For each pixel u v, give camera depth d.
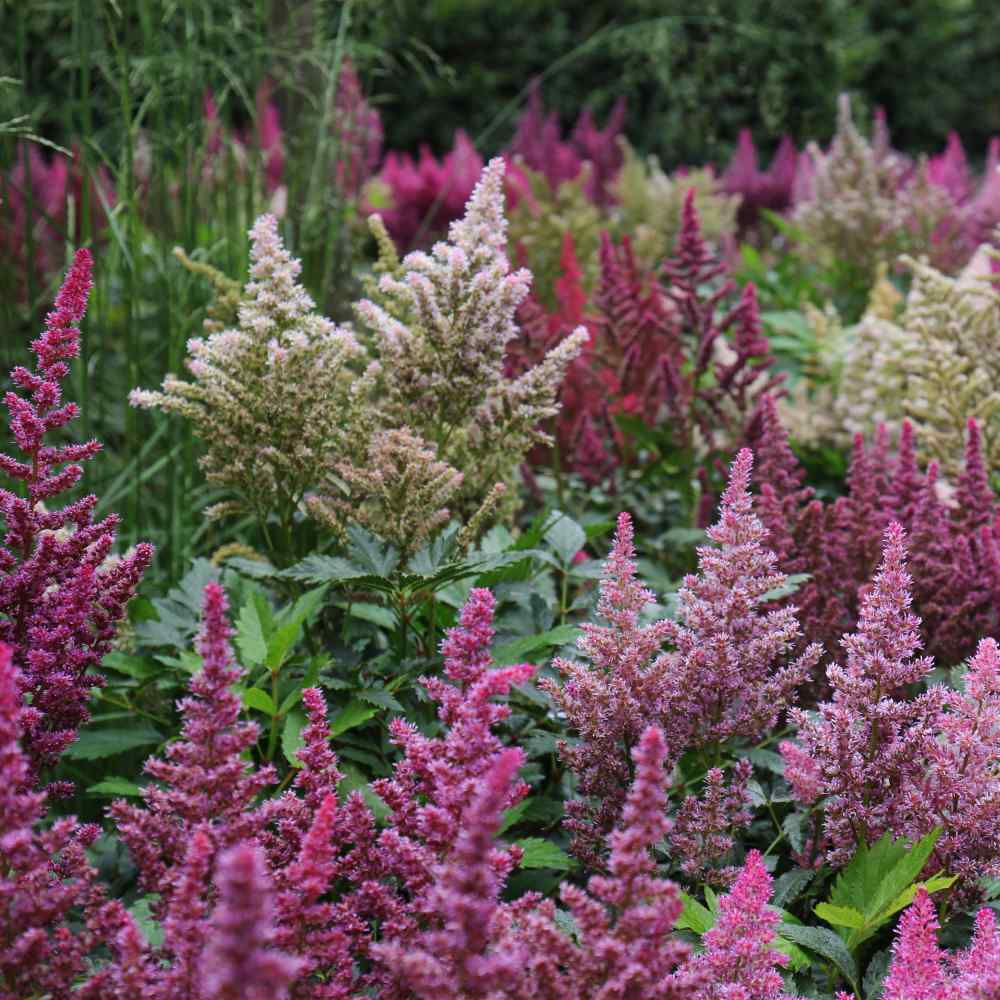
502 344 2.41
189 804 1.46
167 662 2.28
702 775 2.12
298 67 4.09
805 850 2.05
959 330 3.50
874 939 1.95
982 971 1.44
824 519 2.65
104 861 2.16
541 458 3.71
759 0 7.26
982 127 11.81
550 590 2.64
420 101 9.60
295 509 2.47
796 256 5.88
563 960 1.34
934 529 2.57
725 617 1.94
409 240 5.89
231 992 1.10
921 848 1.73
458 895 1.26
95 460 3.23
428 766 1.52
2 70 3.45
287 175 3.87
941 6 11.18
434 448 2.47
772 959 1.50
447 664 1.58
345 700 2.21
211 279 2.92
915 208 5.70
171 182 4.07
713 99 7.36
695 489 3.42
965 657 2.52
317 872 1.35
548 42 9.48
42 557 1.83
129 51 3.37
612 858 1.33
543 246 5.10
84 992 1.38
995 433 3.29
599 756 1.93
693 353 3.85
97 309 3.44
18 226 4.04
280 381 2.29
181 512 3.18
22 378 1.86
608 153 7.39
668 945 1.35
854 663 1.90
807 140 7.69
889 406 3.73
